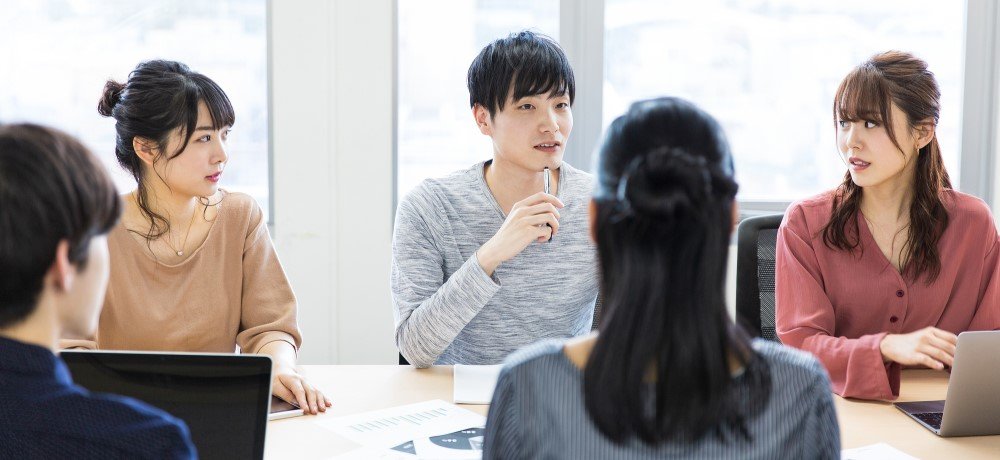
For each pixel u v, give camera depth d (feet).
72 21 9.95
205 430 4.12
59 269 2.61
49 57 9.96
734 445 2.71
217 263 6.12
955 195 6.28
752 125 10.55
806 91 10.51
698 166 2.68
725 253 2.74
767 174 10.63
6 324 2.64
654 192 2.64
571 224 6.47
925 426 4.99
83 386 4.14
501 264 6.35
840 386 5.63
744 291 6.88
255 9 10.02
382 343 10.36
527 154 6.08
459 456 4.52
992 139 10.36
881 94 5.73
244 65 10.09
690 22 10.37
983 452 4.65
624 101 10.46
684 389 2.62
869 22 10.43
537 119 6.01
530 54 5.92
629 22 10.36
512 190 6.46
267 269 6.29
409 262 6.33
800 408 2.78
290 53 9.85
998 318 6.13
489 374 5.87
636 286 2.67
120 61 10.04
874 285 6.17
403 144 10.37
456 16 10.20
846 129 5.99
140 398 4.15
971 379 4.67
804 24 10.41
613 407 2.65
